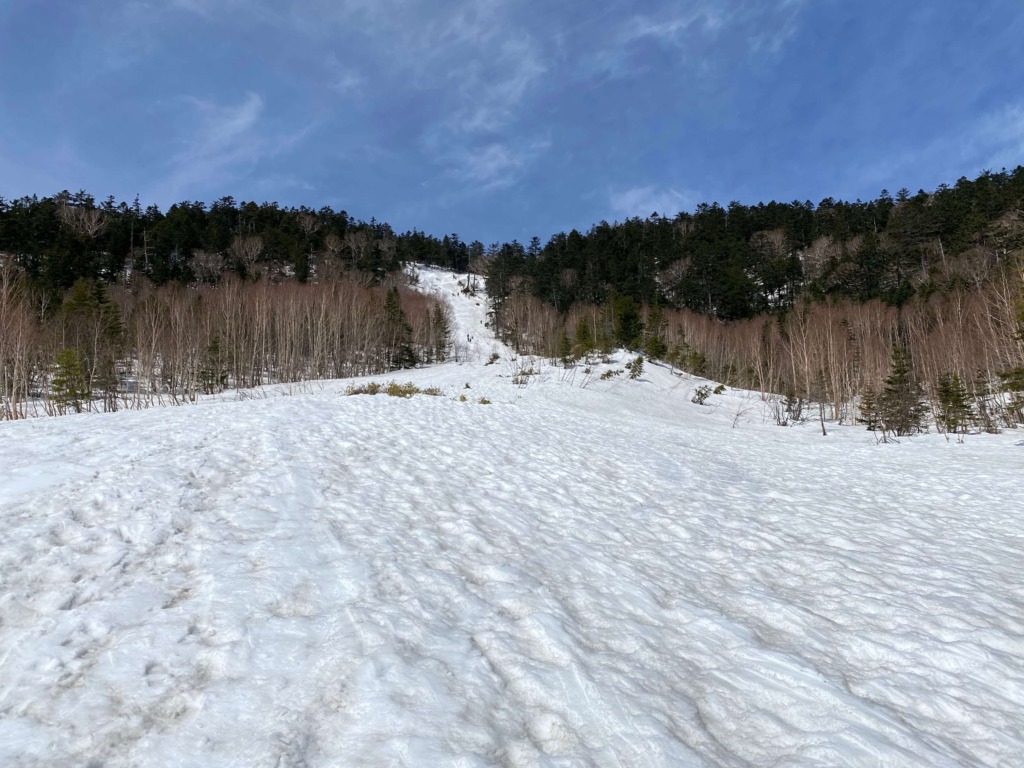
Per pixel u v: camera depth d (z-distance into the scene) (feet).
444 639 11.97
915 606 15.84
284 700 9.51
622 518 23.84
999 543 22.59
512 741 9.05
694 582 17.39
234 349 127.95
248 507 19.19
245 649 10.87
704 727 9.97
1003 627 14.58
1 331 77.41
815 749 9.41
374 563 15.65
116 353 107.96
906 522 25.57
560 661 11.63
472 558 17.31
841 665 12.67
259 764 7.97
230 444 26.96
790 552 20.66
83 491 18.72
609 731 9.50
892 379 82.17
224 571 14.19
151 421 32.35
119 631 11.27
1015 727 10.41
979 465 43.68
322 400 48.03
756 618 15.03
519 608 14.02
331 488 22.61
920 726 10.42
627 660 12.05
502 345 242.78
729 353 174.70
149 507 18.02
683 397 123.54
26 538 14.87
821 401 97.04
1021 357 76.33
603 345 160.35
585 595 15.37
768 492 31.24
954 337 98.12
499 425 44.04
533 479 28.68
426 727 8.99
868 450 56.54
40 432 27.43
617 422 64.08
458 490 25.04
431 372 151.94
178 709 9.18
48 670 9.89
